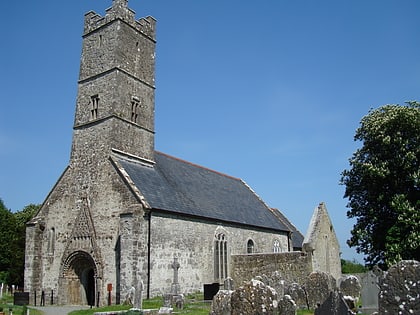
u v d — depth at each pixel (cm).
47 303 3097
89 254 2941
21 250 5022
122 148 3203
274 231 4488
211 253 3447
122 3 3438
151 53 3684
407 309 934
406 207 3130
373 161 3475
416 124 3300
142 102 3484
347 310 1143
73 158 3319
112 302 2777
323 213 3578
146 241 2794
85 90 3422
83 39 3584
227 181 4778
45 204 3372
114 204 2959
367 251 3544
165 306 2395
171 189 3400
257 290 1264
